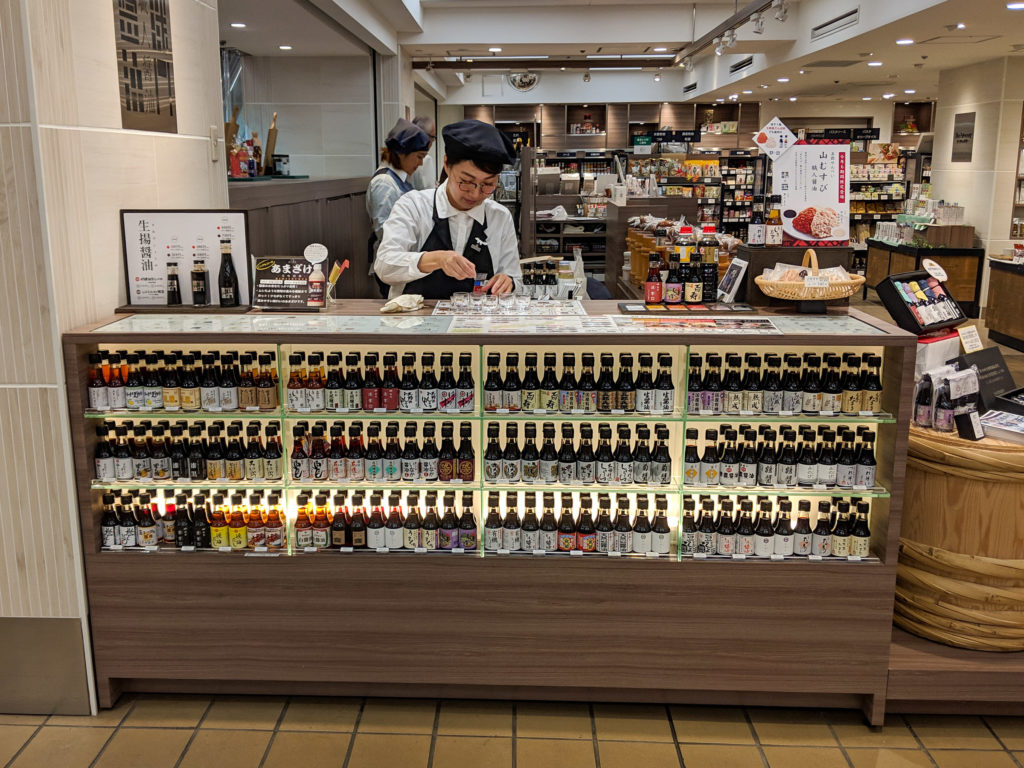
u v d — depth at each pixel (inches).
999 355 144.4
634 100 743.7
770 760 117.2
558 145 775.1
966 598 129.3
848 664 124.3
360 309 138.1
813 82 572.7
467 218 159.2
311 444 125.5
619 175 482.6
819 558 122.8
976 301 466.3
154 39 141.7
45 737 121.5
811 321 127.9
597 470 124.3
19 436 119.6
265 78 410.3
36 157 112.2
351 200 355.9
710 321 127.4
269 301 136.0
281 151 419.2
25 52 109.7
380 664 127.2
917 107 773.9
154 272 135.5
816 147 139.6
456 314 134.0
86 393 121.8
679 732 123.6
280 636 126.7
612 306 141.3
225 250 135.1
